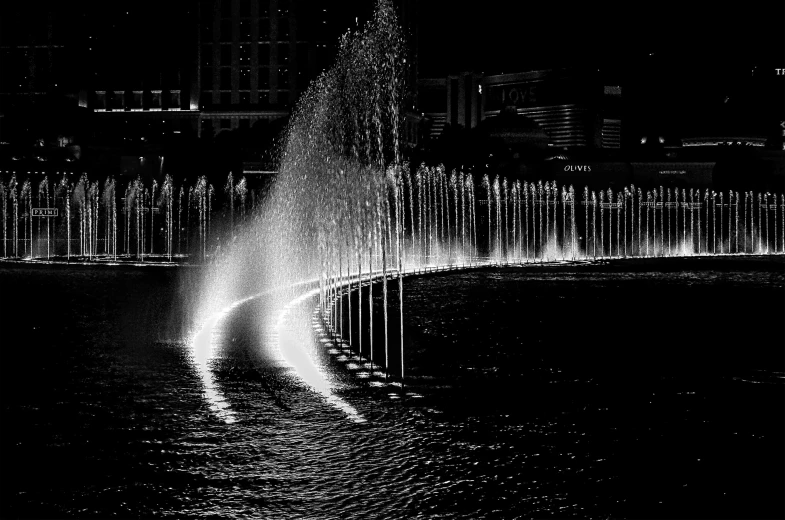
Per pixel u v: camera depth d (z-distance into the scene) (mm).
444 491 11227
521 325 29281
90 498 10922
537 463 12539
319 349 23047
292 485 11398
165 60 119438
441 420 15070
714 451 13305
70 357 21328
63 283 45031
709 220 104625
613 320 31125
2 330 26297
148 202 87375
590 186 104000
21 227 82062
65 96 119312
